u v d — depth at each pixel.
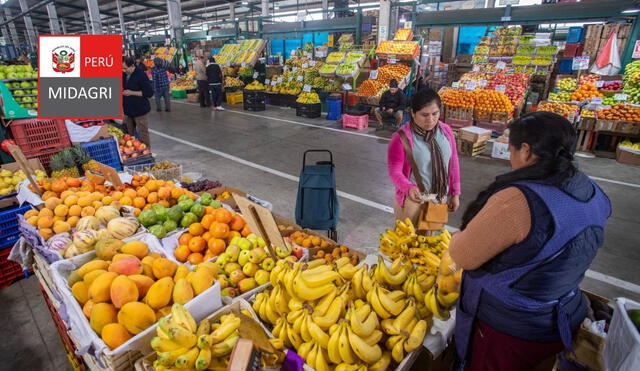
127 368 1.35
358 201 4.60
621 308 1.20
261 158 6.36
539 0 11.94
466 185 5.17
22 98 3.62
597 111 6.47
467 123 7.62
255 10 25.41
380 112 8.51
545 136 1.10
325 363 1.40
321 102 10.62
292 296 1.58
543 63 8.55
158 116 10.41
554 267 1.11
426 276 1.88
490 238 1.13
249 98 11.11
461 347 1.46
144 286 1.54
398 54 8.67
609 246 3.55
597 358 1.28
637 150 5.91
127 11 28.97
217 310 1.53
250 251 2.08
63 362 2.31
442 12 8.53
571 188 1.09
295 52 12.36
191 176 5.23
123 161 4.35
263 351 1.33
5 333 2.55
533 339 1.25
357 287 1.63
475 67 9.53
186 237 2.27
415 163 2.46
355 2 19.11
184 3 23.66
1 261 2.98
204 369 1.21
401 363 1.44
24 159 2.57
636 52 6.80
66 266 1.76
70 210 2.36
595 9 6.86
